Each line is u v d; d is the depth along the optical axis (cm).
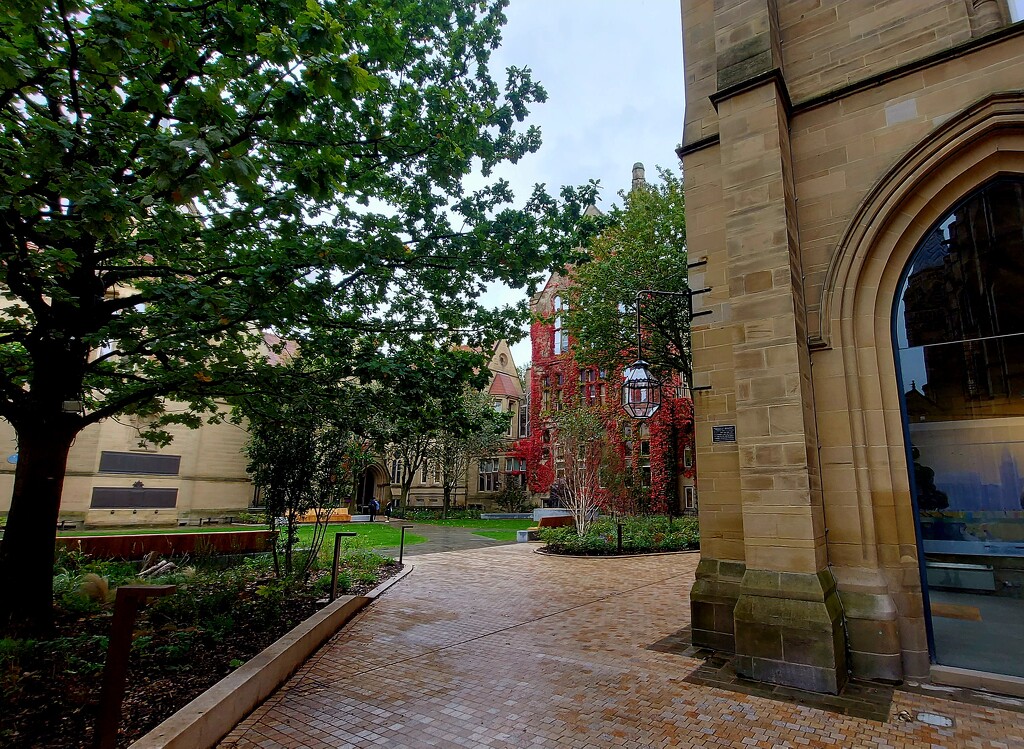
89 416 718
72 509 2589
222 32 404
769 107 621
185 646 577
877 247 597
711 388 682
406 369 730
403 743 407
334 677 555
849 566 559
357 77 373
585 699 491
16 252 470
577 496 1908
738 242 614
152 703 445
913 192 580
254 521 2969
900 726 430
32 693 462
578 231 809
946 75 568
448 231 759
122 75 464
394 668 582
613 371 2322
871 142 605
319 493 977
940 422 568
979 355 555
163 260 712
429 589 1046
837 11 662
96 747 326
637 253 2042
